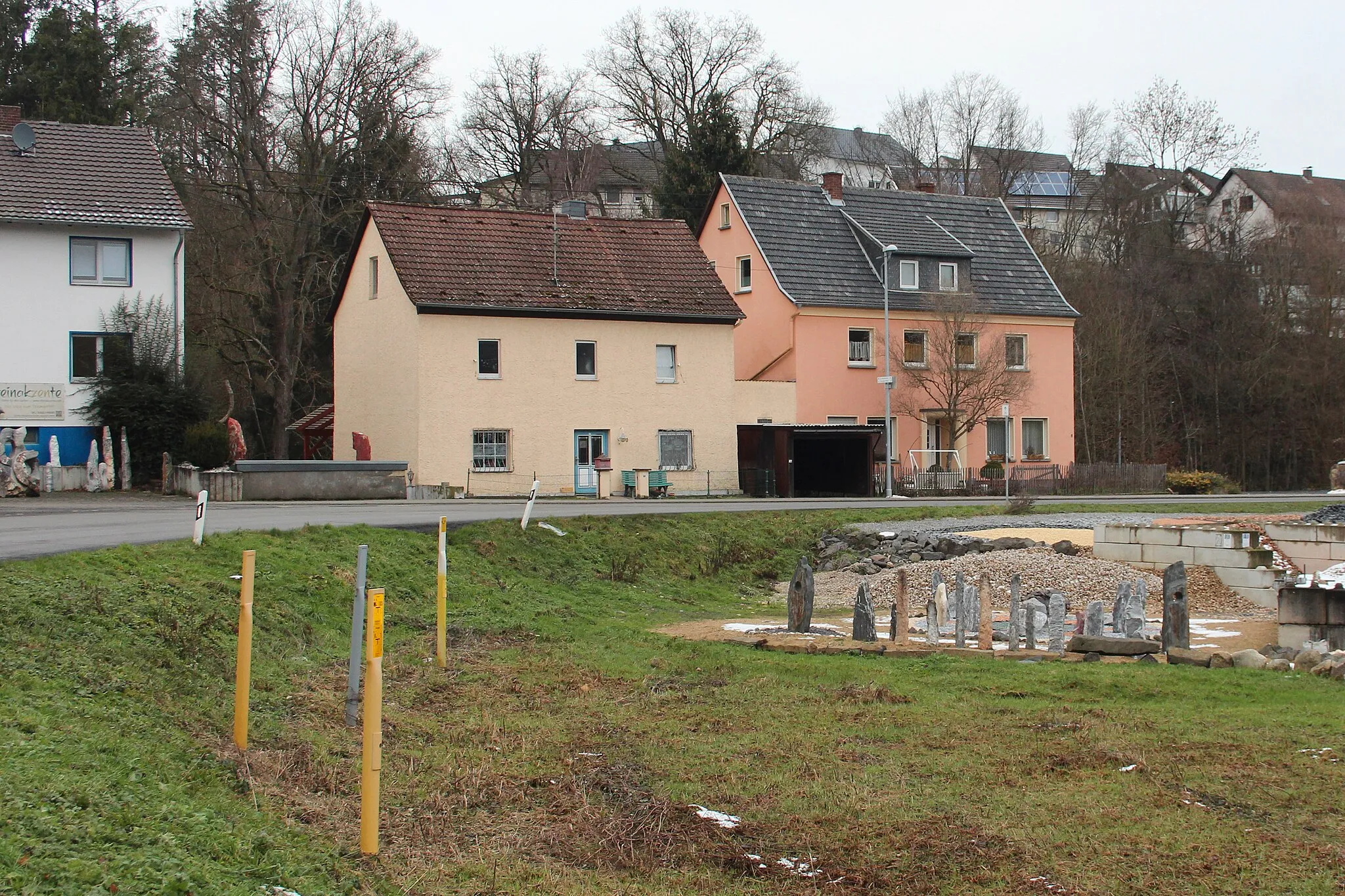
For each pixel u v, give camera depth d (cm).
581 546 2675
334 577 1823
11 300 3738
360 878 767
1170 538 2488
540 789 1006
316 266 5453
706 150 6319
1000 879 808
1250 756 1061
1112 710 1255
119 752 853
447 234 4391
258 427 5756
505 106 6700
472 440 4169
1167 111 7300
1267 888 782
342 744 1077
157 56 5431
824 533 3195
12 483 3325
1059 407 5559
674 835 898
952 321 5106
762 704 1322
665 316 4456
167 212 3916
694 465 4538
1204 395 6981
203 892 649
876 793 991
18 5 5359
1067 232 7688
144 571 1501
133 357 3784
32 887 588
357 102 5297
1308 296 6812
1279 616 1709
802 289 5062
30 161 3947
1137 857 837
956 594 1689
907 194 5781
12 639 1067
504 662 1559
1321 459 6844
